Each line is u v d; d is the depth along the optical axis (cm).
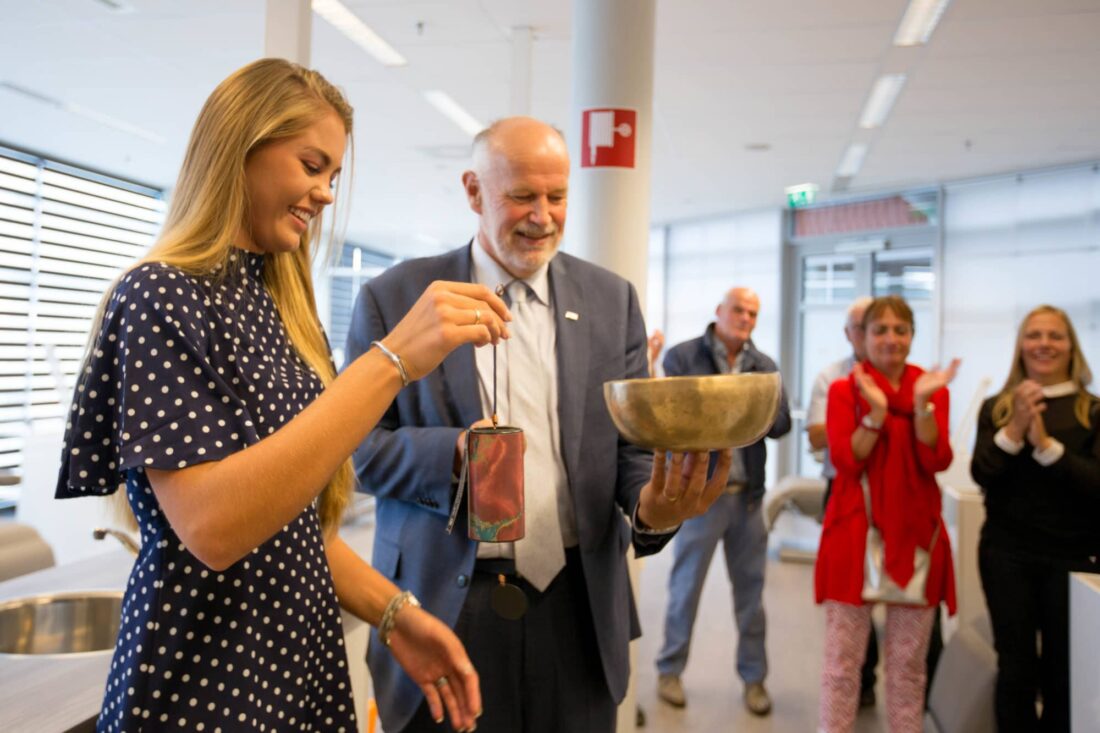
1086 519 243
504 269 147
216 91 84
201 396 75
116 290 79
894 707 259
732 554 335
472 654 137
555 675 139
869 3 407
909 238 830
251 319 87
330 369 103
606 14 275
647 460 145
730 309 338
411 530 144
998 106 562
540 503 138
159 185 827
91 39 476
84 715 104
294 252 101
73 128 650
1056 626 243
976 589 349
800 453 913
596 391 145
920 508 253
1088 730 185
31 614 151
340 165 92
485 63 508
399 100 587
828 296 902
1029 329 252
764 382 95
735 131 632
